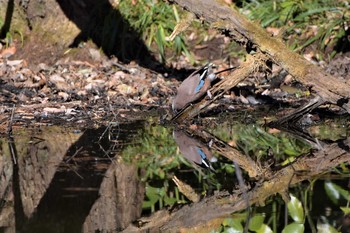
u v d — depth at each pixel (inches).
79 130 442.9
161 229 296.0
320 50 617.6
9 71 548.4
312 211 310.3
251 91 536.7
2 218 296.7
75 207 309.6
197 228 298.5
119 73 564.7
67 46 587.8
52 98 507.8
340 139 440.1
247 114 495.8
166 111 494.3
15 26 584.1
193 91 462.3
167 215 311.1
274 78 555.5
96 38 597.6
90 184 340.5
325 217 299.6
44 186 337.7
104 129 446.9
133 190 339.0
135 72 571.8
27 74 544.7
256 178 364.2
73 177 350.0
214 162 394.0
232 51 614.9
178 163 386.6
